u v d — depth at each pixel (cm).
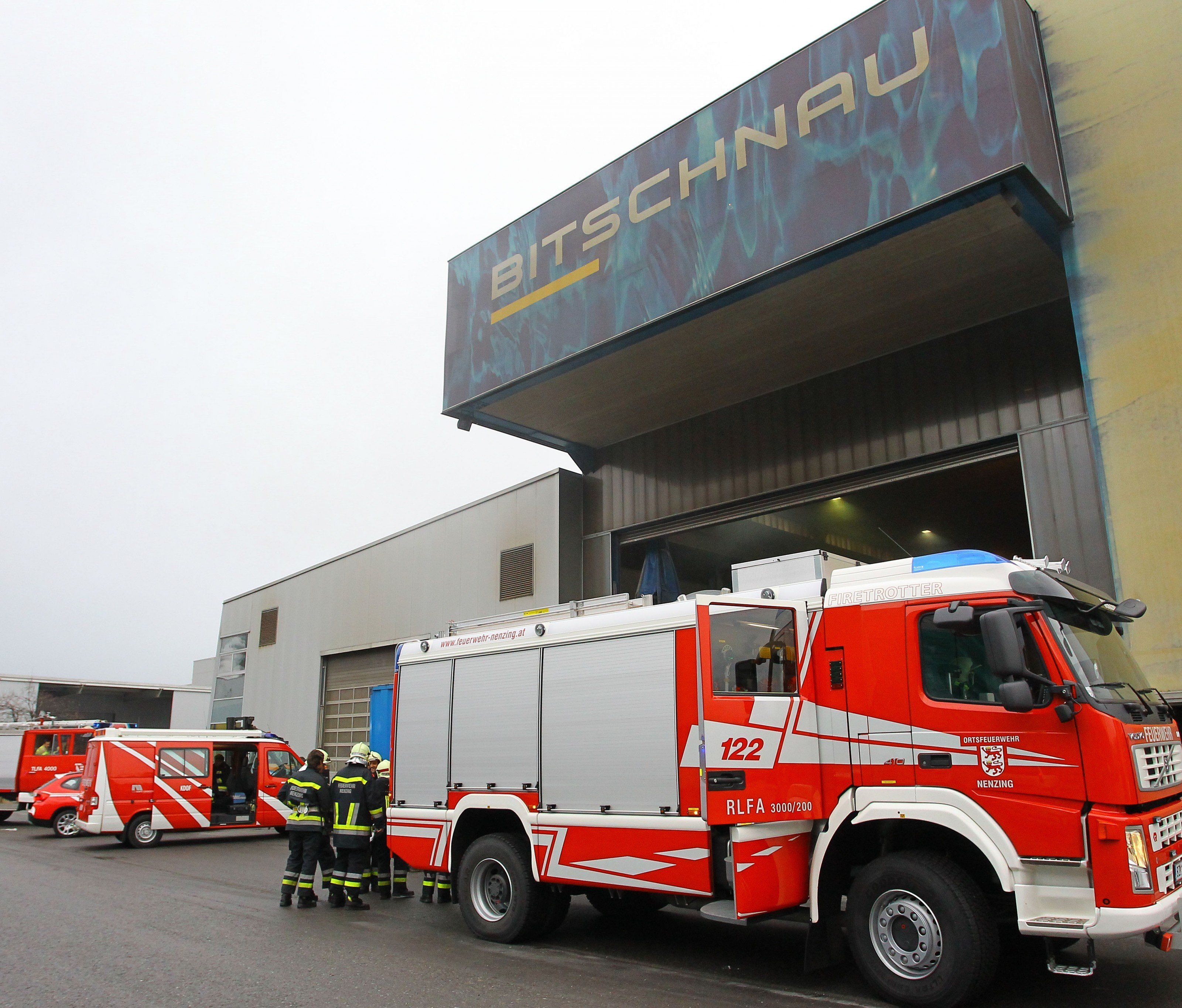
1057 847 503
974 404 1375
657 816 644
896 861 559
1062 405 1273
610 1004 553
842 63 1254
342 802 948
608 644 709
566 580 1891
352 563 2555
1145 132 1126
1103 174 1151
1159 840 507
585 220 1591
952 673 570
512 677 786
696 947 742
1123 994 564
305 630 2708
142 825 1625
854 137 1220
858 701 611
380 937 777
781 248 1270
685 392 1688
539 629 771
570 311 1579
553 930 768
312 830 953
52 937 767
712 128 1407
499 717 789
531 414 1806
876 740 596
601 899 842
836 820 607
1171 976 609
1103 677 542
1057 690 517
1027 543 2198
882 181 1177
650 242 1464
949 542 2208
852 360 1544
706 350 1509
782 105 1317
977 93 1109
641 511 1862
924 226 1160
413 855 843
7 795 2334
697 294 1366
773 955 709
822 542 2034
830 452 1558
